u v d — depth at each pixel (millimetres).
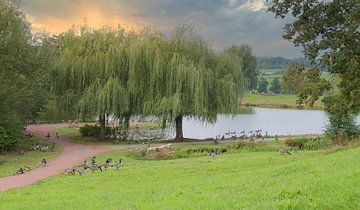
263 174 18750
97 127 55438
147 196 17031
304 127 76562
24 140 47625
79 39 51906
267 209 9828
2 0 44188
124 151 42156
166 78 47531
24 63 45156
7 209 17375
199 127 77750
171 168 28172
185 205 12469
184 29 50281
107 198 17984
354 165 14438
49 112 75500
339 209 9336
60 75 50156
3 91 40844
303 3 30359
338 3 29438
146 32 50906
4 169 31500
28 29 46938
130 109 49344
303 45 30766
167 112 47156
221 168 26750
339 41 28312
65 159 36844
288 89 31609
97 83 48469
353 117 42969
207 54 50625
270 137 52219
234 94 50281
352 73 28734
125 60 48844
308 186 11523
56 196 20000
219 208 11203
